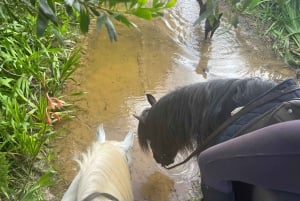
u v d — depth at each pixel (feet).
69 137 11.79
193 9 17.35
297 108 5.53
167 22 16.58
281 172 4.67
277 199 4.96
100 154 7.68
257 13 17.03
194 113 8.32
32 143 10.65
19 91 11.75
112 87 13.55
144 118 9.60
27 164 10.79
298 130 4.50
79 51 14.06
